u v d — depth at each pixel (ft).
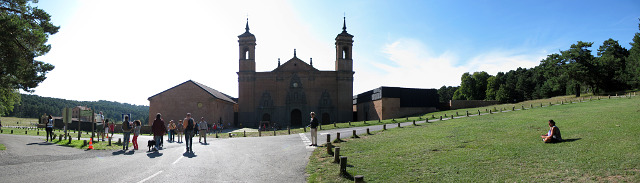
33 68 77.82
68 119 76.54
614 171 29.30
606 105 112.37
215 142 75.51
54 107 547.90
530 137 53.47
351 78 211.82
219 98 191.31
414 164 38.37
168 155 50.06
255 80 213.05
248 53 214.48
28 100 513.04
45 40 71.56
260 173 36.06
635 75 195.83
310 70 211.41
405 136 66.23
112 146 62.69
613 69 220.23
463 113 147.13
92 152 53.06
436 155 43.19
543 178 29.25
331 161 42.55
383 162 40.50
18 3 74.33
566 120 75.05
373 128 98.84
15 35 64.85
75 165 39.91
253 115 208.44
